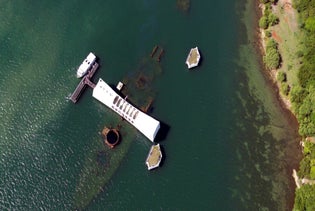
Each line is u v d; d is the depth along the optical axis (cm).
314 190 16162
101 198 15975
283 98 18525
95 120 17225
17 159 16275
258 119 18062
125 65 18450
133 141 17075
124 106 17075
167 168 16750
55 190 15900
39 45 18400
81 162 16438
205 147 17325
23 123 16900
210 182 16750
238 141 17588
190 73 18738
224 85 18638
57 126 16975
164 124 17512
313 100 17512
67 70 18025
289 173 17212
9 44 18288
